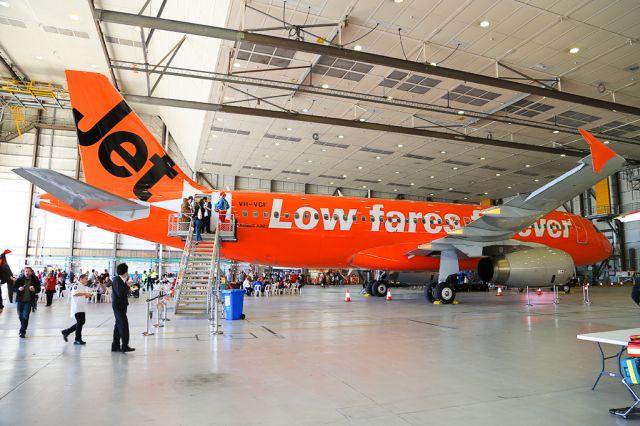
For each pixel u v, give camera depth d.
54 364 6.62
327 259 16.64
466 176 36.31
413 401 4.79
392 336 9.21
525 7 14.25
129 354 7.36
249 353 7.42
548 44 16.48
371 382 5.56
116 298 7.63
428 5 14.21
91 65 28.22
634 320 11.69
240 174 36.91
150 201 13.78
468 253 15.50
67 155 35.44
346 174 36.31
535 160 31.23
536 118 23.66
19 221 34.28
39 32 24.20
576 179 12.20
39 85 30.91
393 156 30.70
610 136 26.17
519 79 18.95
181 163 37.50
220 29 12.93
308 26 14.55
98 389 5.26
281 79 19.36
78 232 35.84
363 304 17.73
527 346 8.04
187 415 4.32
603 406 4.62
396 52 17.16
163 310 12.40
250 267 39.34
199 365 6.52
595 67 18.23
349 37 16.09
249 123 24.48
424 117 23.70
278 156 31.08
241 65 18.09
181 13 17.67
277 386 5.37
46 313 14.84
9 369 6.30
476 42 16.39
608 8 14.25
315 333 9.66
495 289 32.62
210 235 14.32
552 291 28.84
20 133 34.22
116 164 13.55
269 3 14.08
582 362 6.71
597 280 37.19
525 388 5.30
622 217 8.86
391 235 17.16
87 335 9.56
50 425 4.04
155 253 37.72
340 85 19.97
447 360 6.86
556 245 19.56
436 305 16.64
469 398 4.89
